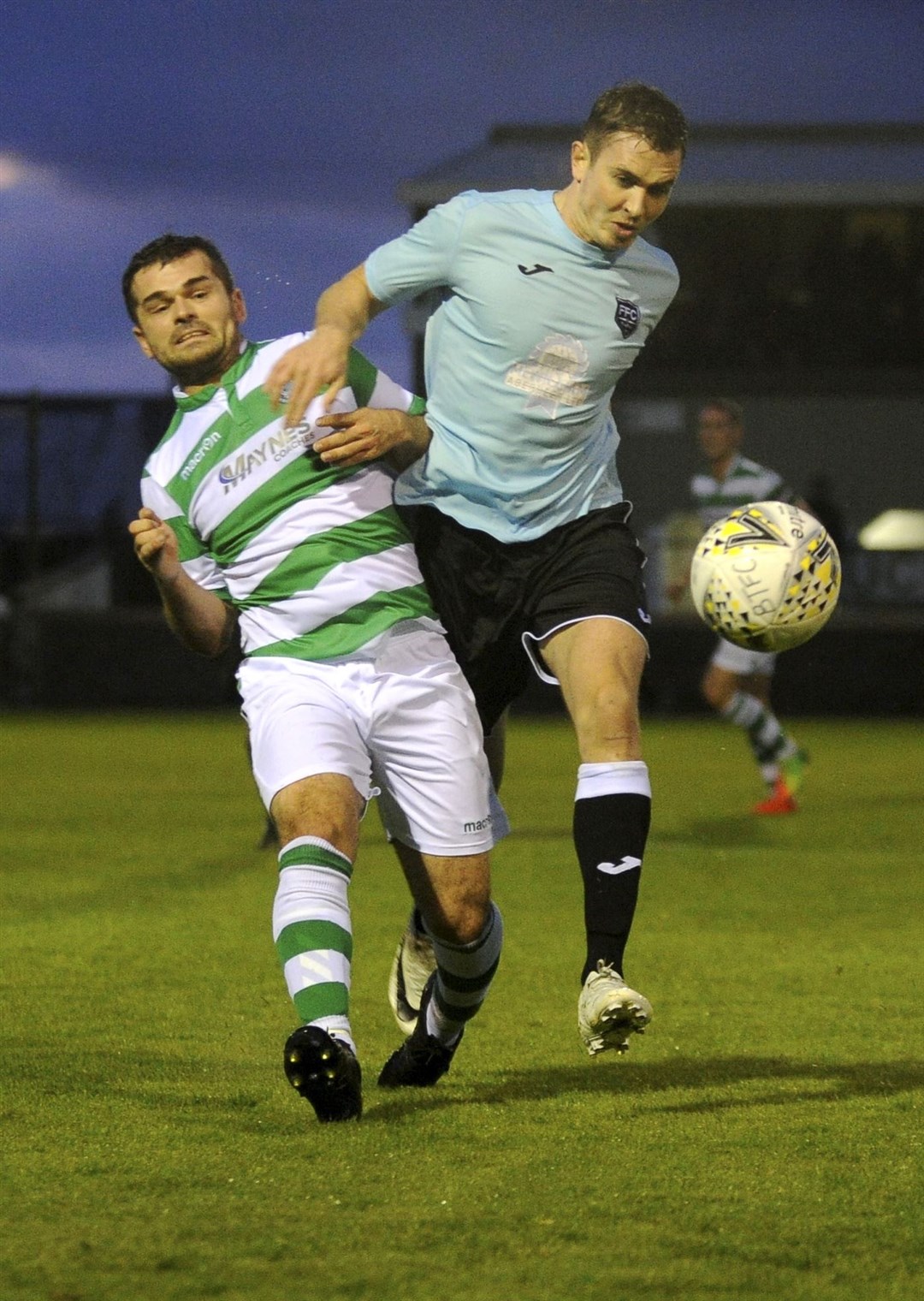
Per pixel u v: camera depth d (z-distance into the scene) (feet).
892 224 262.88
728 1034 44.91
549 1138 33.86
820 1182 30.78
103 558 233.14
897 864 82.02
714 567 37.83
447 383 38.60
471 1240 27.32
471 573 38.70
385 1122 35.17
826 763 143.95
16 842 90.38
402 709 35.88
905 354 263.90
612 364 38.22
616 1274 25.76
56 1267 25.95
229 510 36.50
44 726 195.00
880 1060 41.57
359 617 36.37
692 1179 30.89
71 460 233.14
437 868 36.14
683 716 212.23
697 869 80.48
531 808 108.88
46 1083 38.40
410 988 40.91
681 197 264.11
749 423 266.57
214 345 36.70
